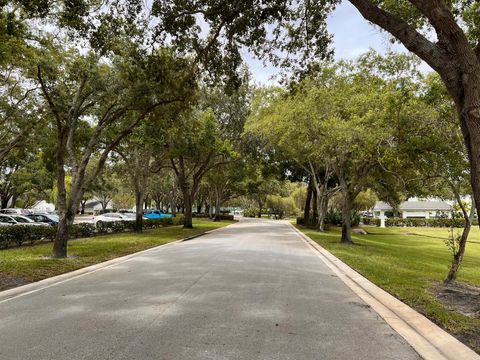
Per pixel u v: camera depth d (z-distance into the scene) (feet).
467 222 33.37
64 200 45.65
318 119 68.03
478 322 19.56
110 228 91.56
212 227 122.83
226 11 37.78
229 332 17.89
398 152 46.60
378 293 26.89
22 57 46.39
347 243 73.56
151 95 48.19
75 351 15.44
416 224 214.28
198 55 42.39
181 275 33.55
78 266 38.78
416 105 39.93
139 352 15.33
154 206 352.28
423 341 17.20
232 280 31.22
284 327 18.84
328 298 25.59
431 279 34.96
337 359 14.90
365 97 55.52
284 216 285.84
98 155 96.63
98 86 48.26
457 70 19.81
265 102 96.37
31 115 67.56
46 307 22.53
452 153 35.65
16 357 14.87
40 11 34.09
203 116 94.32
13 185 154.40
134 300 24.13
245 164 126.00
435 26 19.95
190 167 129.59
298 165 130.31
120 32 39.11
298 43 41.42
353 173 80.38
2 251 50.88
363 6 22.80
